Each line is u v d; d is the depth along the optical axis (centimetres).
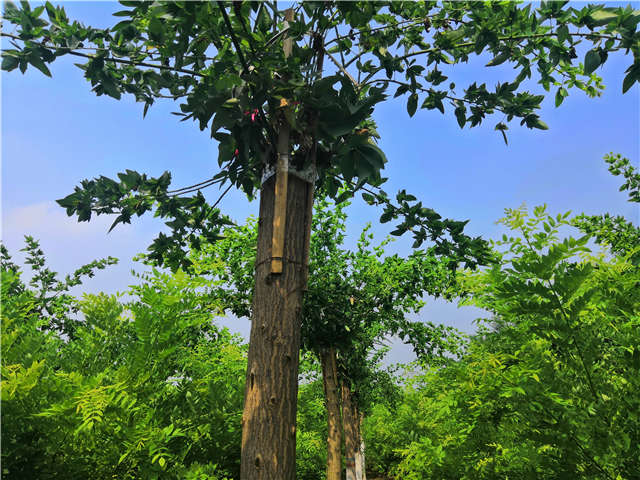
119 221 409
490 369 252
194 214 450
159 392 336
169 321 333
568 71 389
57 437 283
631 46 283
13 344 315
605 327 244
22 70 306
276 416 259
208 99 295
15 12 304
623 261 278
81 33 318
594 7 290
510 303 247
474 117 405
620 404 204
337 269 826
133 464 292
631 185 639
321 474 1089
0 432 265
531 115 390
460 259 437
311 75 289
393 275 829
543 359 236
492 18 325
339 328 715
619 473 199
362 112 303
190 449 337
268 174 316
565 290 216
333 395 787
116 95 349
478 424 268
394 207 451
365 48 358
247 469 253
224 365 546
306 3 272
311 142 316
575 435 205
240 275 778
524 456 223
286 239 295
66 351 382
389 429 1231
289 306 284
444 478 313
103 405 274
